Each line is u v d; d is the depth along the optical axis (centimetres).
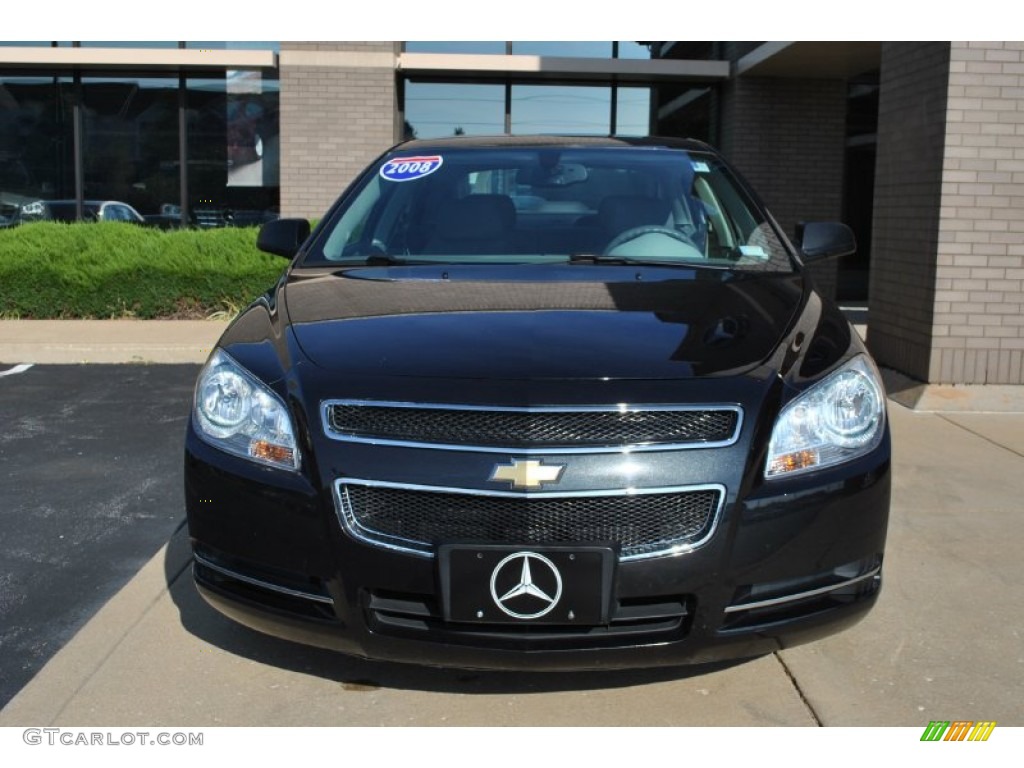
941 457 551
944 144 652
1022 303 667
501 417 264
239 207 1295
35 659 327
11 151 1286
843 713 292
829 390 284
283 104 1205
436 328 302
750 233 405
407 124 1268
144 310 1055
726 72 1218
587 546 255
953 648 331
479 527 260
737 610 266
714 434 266
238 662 321
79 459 568
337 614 269
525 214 407
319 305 329
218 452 287
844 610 282
